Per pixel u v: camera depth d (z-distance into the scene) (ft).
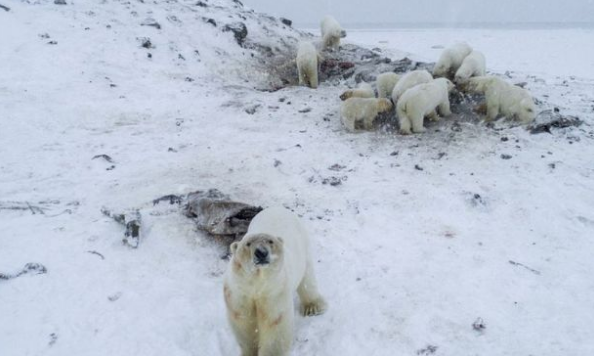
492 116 29.37
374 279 16.40
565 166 23.88
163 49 42.98
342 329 14.29
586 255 17.48
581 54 73.61
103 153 26.84
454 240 18.54
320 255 17.78
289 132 30.04
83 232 18.48
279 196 22.08
